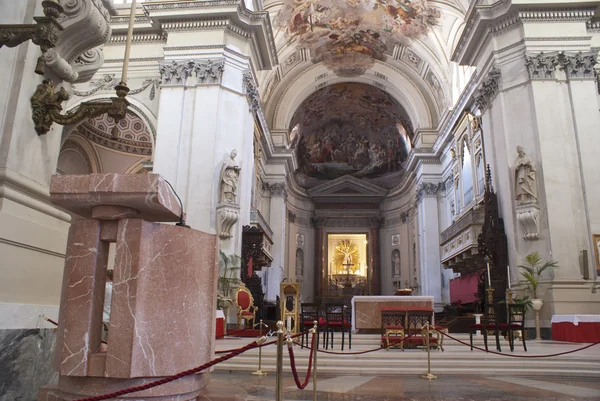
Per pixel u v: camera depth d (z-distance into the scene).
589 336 9.72
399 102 24.56
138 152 18.12
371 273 28.53
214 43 13.70
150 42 14.62
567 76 12.54
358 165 30.17
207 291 3.31
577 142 12.12
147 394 2.85
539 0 12.65
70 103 14.21
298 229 28.55
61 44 4.36
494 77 13.27
